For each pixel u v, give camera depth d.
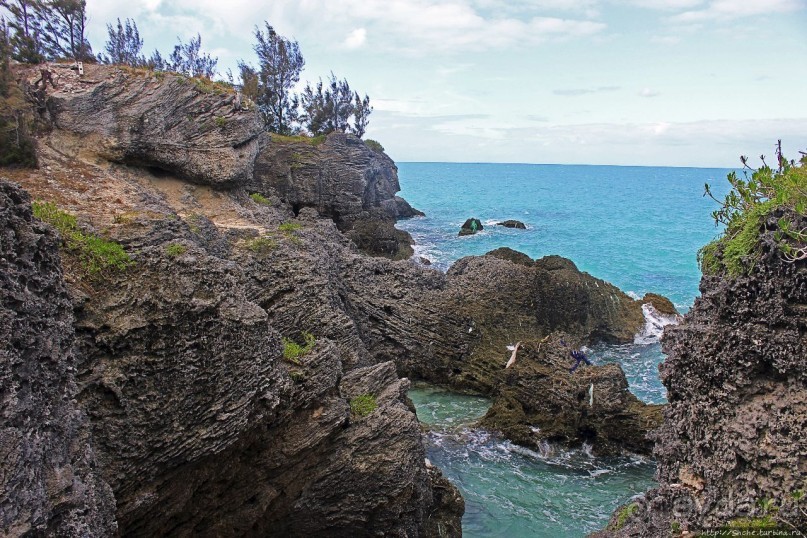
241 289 12.51
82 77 27.08
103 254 11.38
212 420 11.12
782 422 8.73
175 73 30.80
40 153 23.25
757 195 10.59
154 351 10.77
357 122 78.62
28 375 7.21
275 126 65.44
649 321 33.25
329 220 39.00
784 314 8.93
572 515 17.62
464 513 17.61
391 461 13.70
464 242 61.31
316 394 13.38
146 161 27.12
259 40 63.97
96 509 7.98
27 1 33.03
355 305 27.86
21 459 6.48
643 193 140.38
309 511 13.55
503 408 22.69
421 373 27.89
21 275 7.76
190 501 11.67
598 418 21.05
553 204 107.88
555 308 30.42
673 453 10.66
